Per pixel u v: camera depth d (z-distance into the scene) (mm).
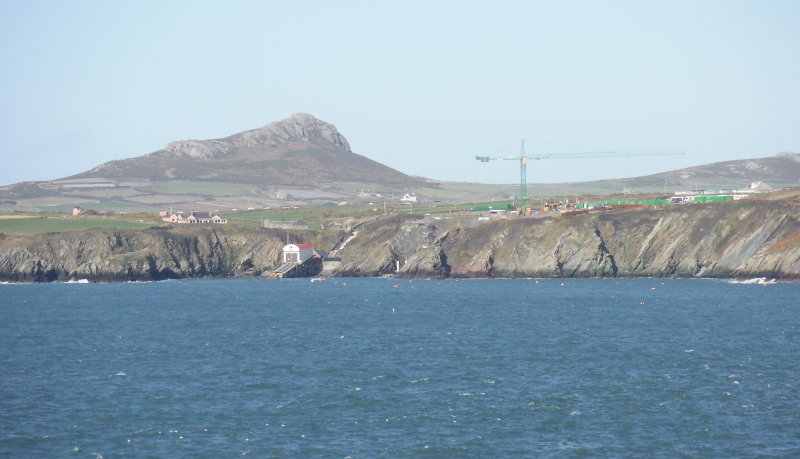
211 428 148125
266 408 161125
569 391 173125
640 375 188750
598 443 138250
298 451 135500
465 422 150500
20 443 139875
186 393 173875
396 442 139625
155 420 153250
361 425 149250
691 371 192875
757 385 177125
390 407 161125
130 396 171375
